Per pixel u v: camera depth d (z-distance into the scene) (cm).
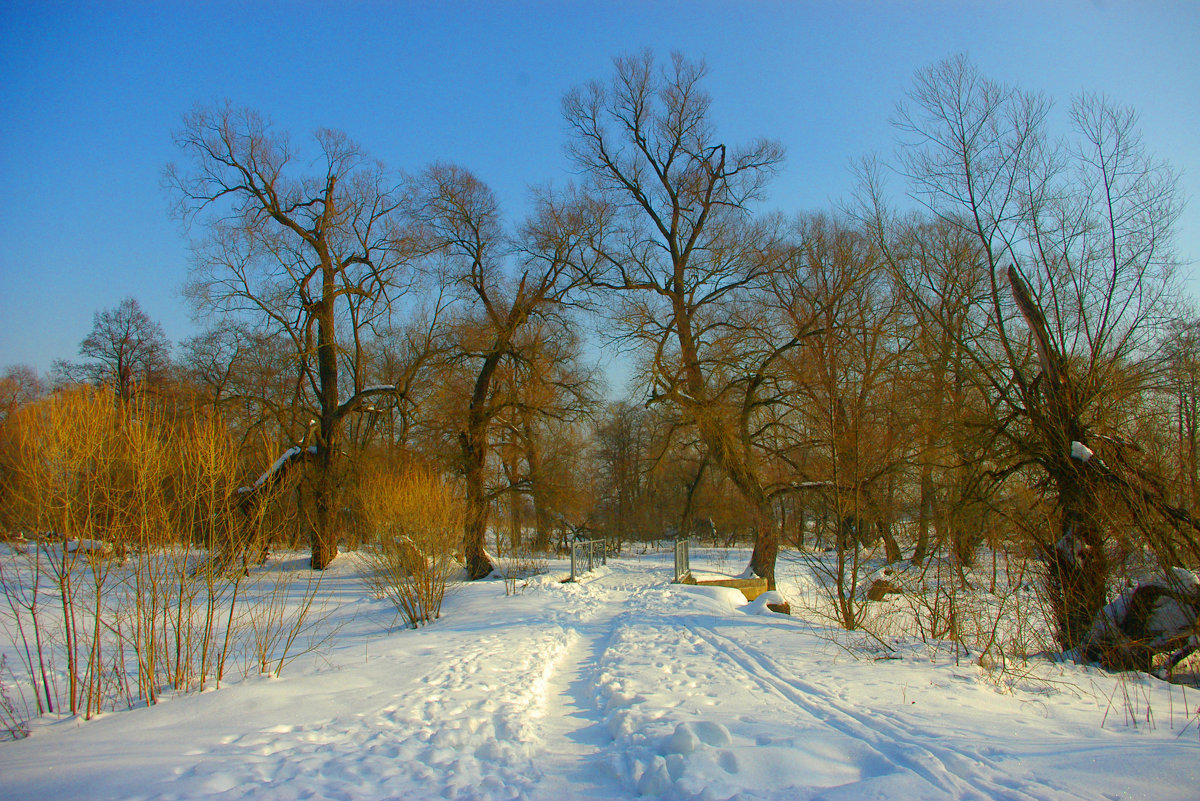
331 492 2544
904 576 1481
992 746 547
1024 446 1264
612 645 1055
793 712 650
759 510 2273
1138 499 1052
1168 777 478
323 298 2598
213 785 466
